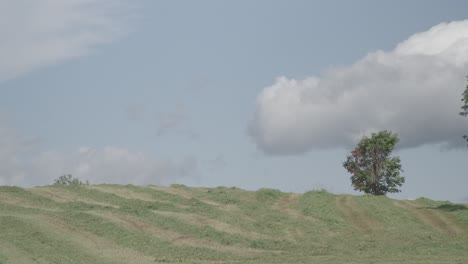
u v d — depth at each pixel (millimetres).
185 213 51031
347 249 43062
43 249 34188
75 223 40906
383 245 44875
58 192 55719
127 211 47469
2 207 44312
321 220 54375
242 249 41719
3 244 33812
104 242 38281
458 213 57719
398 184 82812
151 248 38906
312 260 36625
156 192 61812
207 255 38375
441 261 35812
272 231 49375
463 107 58250
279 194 65438
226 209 55938
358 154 83438
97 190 58875
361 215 56656
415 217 56719
